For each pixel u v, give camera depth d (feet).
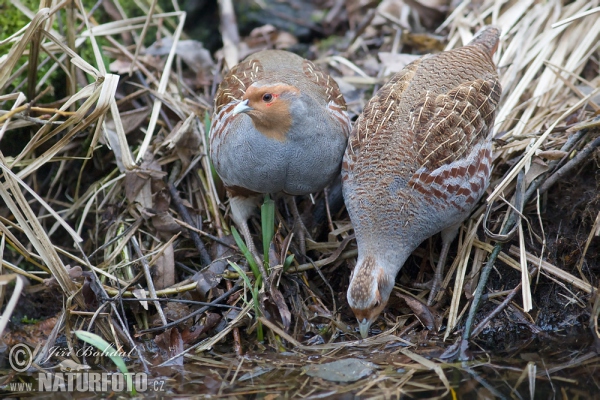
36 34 30.22
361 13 42.37
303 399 23.07
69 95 32.99
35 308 30.42
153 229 31.12
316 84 29.58
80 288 27.94
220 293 28.81
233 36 39.50
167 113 34.91
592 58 35.73
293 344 26.78
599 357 25.70
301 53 41.60
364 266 26.17
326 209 31.24
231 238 30.42
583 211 29.53
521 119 32.94
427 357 25.81
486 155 27.99
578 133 29.43
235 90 29.53
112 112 29.91
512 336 27.43
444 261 28.60
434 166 26.43
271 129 26.73
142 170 31.12
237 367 25.43
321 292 29.35
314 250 30.12
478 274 28.50
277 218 31.12
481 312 28.09
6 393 24.41
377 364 25.11
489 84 29.17
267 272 28.07
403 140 27.20
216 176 31.99
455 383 24.02
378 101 29.07
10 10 34.58
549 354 26.03
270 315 27.55
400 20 40.14
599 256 29.04
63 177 33.88
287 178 27.89
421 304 27.63
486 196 29.89
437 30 39.06
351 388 23.70
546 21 37.27
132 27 35.68
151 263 29.37
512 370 24.89
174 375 25.12
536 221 29.84
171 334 26.86
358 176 27.43
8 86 33.06
